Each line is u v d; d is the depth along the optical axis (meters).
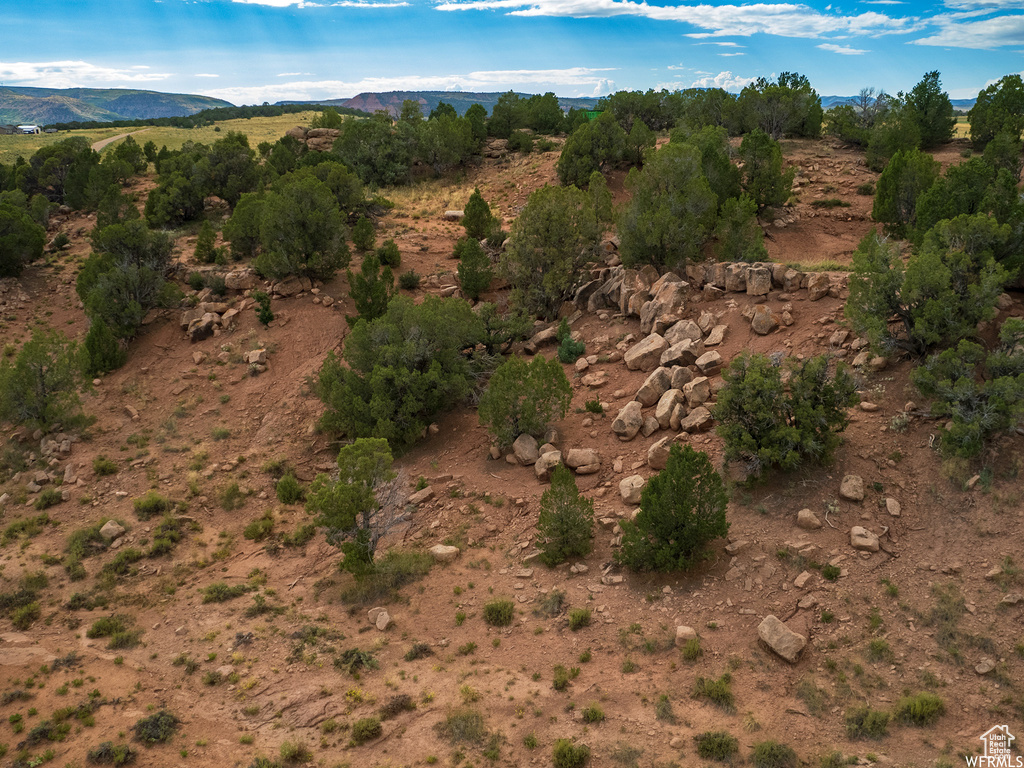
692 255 30.86
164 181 53.94
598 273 34.53
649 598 16.23
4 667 15.68
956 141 52.03
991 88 48.50
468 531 20.62
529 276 34.66
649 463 20.70
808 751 11.62
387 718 13.62
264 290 36.72
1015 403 16.38
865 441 18.75
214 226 49.97
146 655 16.38
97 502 24.45
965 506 16.11
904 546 15.81
